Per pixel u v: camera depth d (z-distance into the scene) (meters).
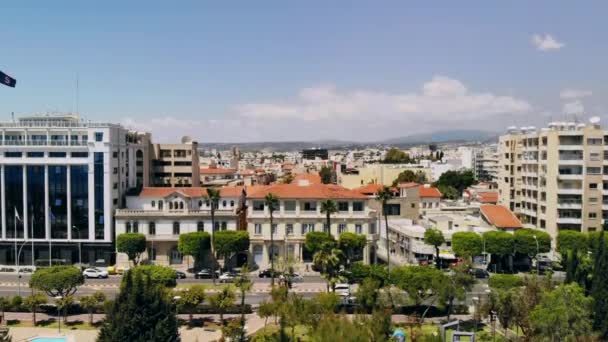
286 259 118.44
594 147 141.62
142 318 66.94
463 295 86.88
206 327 86.62
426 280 86.00
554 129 153.38
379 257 146.00
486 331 85.06
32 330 83.75
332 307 79.00
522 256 133.62
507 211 146.12
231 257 127.00
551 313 70.50
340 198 128.00
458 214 162.75
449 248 135.12
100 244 131.00
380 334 67.31
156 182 175.62
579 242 126.56
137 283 69.12
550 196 145.12
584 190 141.62
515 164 170.00
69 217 131.25
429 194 177.00
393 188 162.00
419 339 74.44
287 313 76.69
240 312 93.56
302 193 128.62
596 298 79.75
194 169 178.00
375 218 128.62
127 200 132.00
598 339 74.31
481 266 131.75
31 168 131.38
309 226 127.88
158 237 127.75
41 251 132.75
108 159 131.00
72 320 89.25
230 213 129.50
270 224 123.69
